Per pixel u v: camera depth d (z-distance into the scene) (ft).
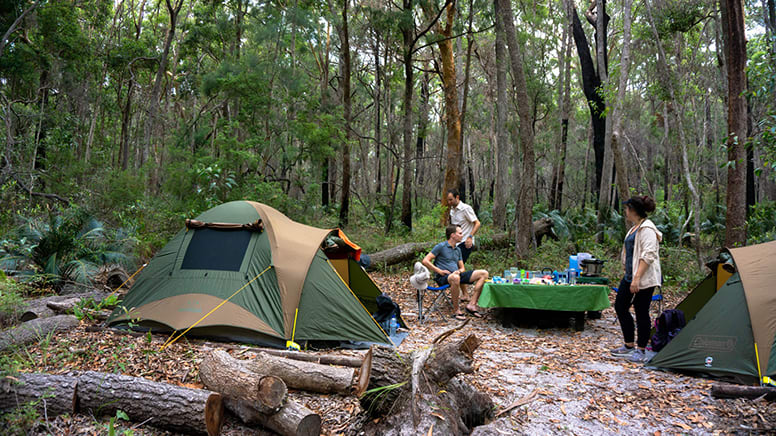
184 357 14.26
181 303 16.49
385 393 10.50
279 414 10.00
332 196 79.00
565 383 13.85
